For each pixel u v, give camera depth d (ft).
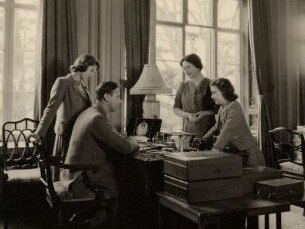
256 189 8.07
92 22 15.87
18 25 15.48
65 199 9.30
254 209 7.22
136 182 10.12
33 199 13.29
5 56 15.20
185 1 18.98
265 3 19.72
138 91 14.60
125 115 16.63
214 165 7.67
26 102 15.67
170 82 18.78
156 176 9.71
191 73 12.88
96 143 9.70
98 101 10.10
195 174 7.53
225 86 10.37
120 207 10.52
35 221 12.88
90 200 9.21
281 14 20.61
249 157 10.16
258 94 19.52
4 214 11.77
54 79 14.49
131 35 16.17
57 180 11.46
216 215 6.98
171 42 18.74
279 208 7.38
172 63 18.79
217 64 19.98
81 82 11.41
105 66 16.16
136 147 10.74
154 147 11.40
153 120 13.57
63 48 14.67
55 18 14.53
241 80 20.79
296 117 20.92
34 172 12.73
